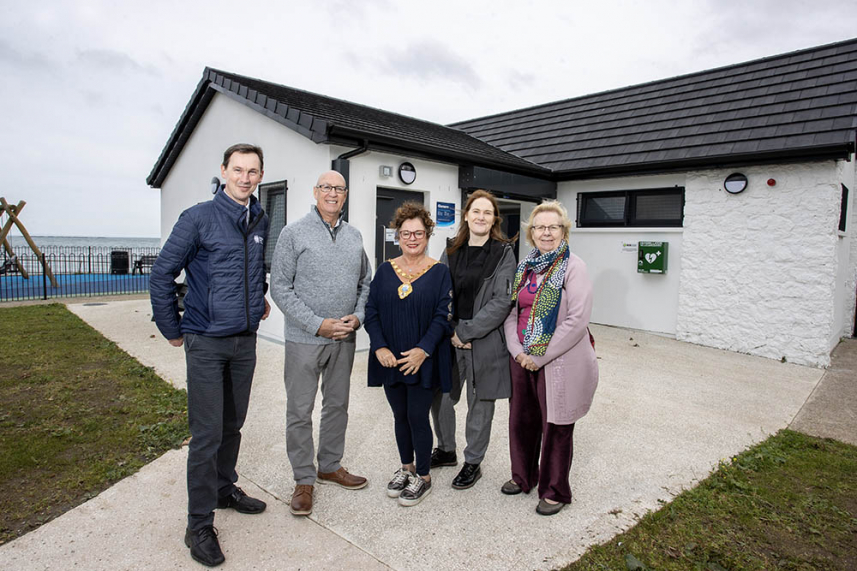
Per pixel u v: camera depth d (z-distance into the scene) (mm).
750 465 3693
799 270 6906
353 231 3277
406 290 3064
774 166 7039
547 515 3021
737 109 8180
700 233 7727
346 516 2986
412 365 2982
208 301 2625
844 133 6516
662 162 7828
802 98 7609
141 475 3391
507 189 8234
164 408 4480
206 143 8711
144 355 6324
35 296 12594
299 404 3049
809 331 6836
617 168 8312
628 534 2834
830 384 5930
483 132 11984
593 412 4777
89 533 2756
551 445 3012
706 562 2600
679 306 7949
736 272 7410
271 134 7199
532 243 3186
